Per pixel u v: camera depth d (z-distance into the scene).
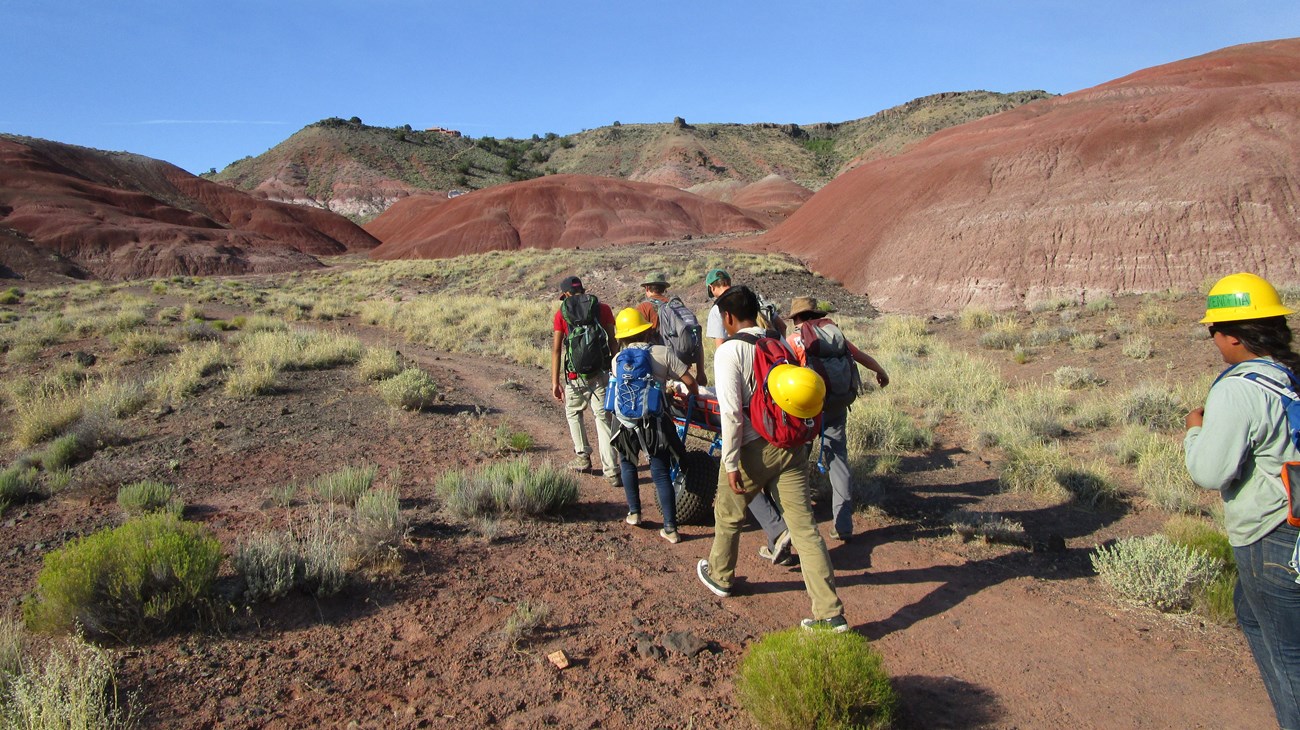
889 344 15.86
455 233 94.44
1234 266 22.38
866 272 31.67
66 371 13.67
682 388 6.07
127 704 3.37
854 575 5.19
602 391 7.03
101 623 3.90
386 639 4.09
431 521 5.90
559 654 3.93
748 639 4.23
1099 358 12.72
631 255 38.75
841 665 3.34
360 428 9.57
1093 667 3.98
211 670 3.70
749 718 3.45
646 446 5.50
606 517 6.29
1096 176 27.58
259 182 154.00
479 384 13.13
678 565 5.27
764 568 5.26
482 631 4.21
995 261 26.66
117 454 8.51
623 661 3.93
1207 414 2.78
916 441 8.82
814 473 6.82
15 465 8.40
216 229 82.38
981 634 4.34
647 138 195.38
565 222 97.69
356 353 14.95
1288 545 2.62
